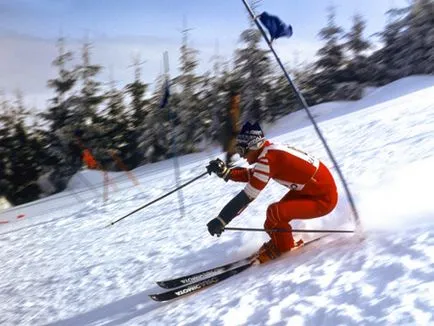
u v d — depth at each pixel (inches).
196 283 183.2
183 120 1035.3
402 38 1054.4
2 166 1115.9
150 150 1049.5
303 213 175.0
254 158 176.4
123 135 1122.0
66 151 1091.9
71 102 1118.4
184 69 1054.4
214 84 1053.8
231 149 458.0
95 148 1088.2
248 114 1006.4
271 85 1045.8
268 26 181.2
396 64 1060.5
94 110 1124.5
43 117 1135.6
